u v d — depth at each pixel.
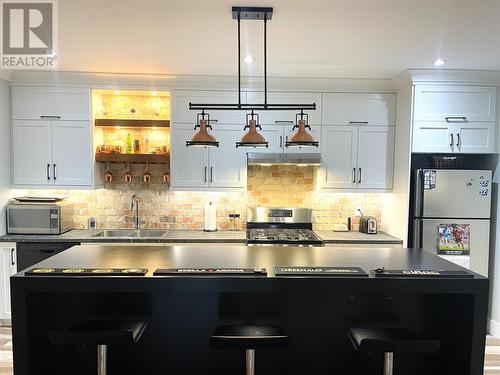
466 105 3.74
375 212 4.43
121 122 4.06
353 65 3.43
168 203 4.41
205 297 2.29
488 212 3.71
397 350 1.91
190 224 4.43
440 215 3.71
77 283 1.99
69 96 3.92
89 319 2.26
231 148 4.05
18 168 3.93
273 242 3.77
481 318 2.07
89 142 3.96
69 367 2.29
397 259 2.47
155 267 2.19
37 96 3.90
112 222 4.38
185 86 3.99
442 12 2.22
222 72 3.72
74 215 4.34
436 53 3.05
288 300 2.30
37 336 2.10
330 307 2.31
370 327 2.30
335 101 4.05
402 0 2.07
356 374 2.33
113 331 1.91
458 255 3.72
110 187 4.37
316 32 2.57
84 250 2.67
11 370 3.08
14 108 3.89
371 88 4.04
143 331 2.14
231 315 2.29
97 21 2.40
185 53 3.07
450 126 3.75
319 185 4.10
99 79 3.88
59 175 3.96
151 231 4.31
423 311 2.30
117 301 2.27
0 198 3.78
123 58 3.24
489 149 3.77
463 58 3.19
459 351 2.18
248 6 2.17
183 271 2.07
